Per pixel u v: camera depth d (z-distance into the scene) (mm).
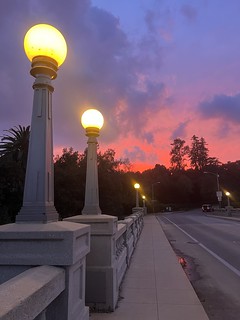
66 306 2771
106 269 5234
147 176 130000
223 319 5504
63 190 33969
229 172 126688
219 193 70000
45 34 3373
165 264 9336
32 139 3287
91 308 5199
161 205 96062
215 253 12609
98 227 5336
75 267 3066
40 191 3184
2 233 2807
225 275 8820
